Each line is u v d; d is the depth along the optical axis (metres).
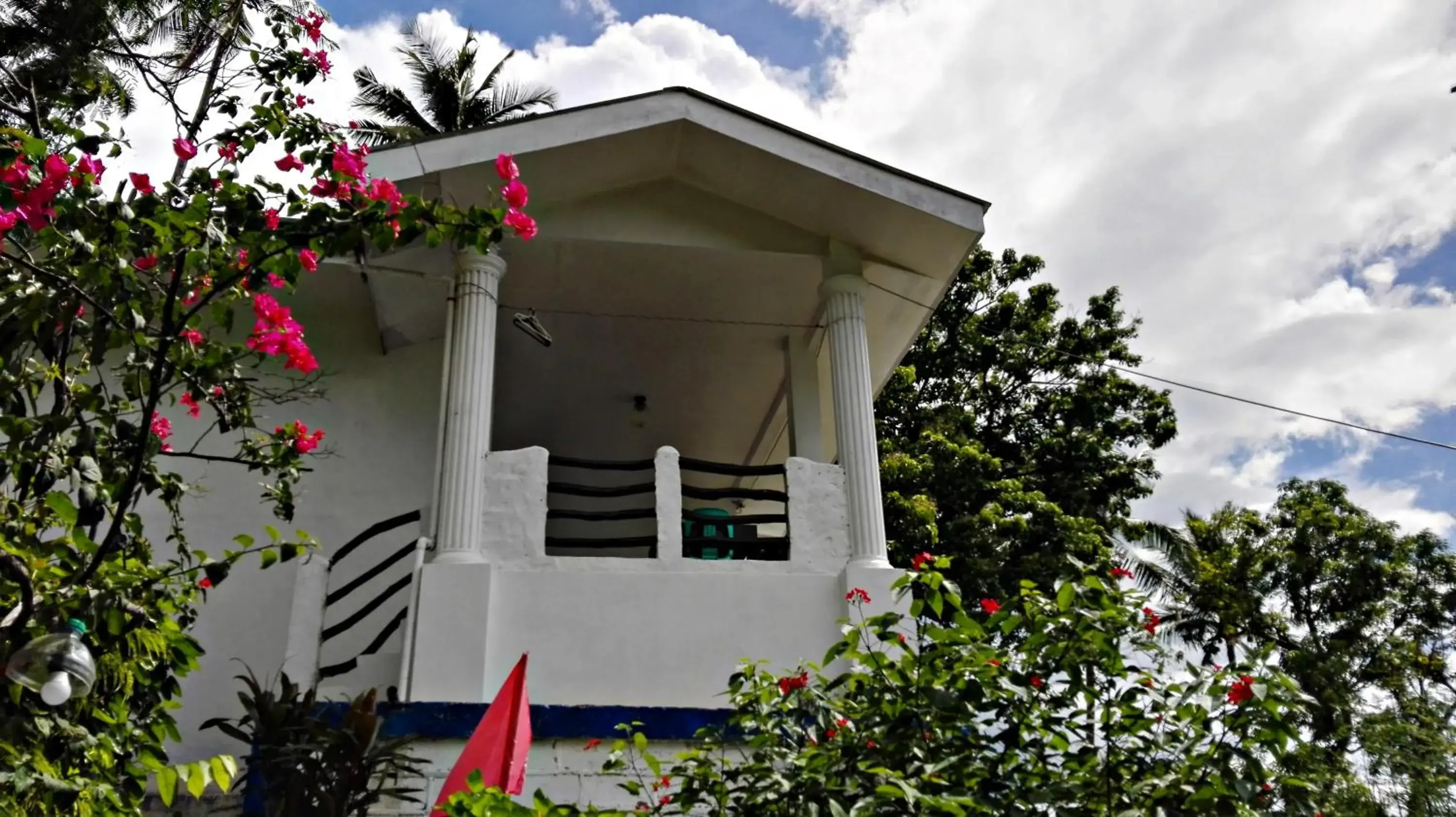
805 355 10.12
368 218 4.64
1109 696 4.80
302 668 6.97
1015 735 4.79
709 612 7.36
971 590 15.32
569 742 6.63
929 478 16.61
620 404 11.75
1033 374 20.00
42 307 4.33
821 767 4.67
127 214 4.50
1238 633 20.23
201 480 7.94
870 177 8.30
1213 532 22.14
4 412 4.41
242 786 6.50
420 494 9.08
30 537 4.23
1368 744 11.77
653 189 8.77
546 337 8.49
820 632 7.41
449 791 5.10
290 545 4.62
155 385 4.34
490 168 7.81
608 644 7.17
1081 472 18.69
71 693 3.68
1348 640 19.30
